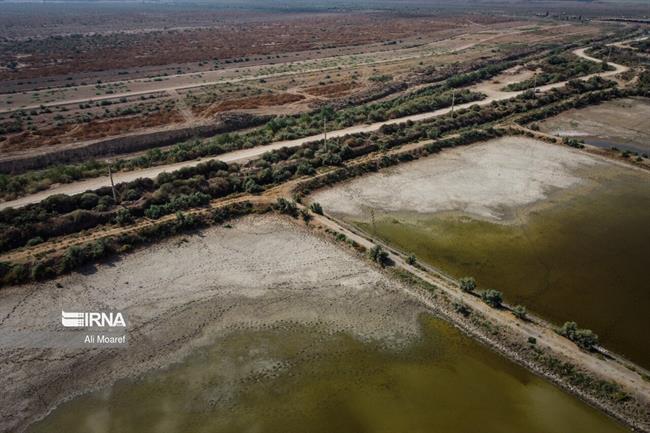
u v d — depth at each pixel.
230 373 36.53
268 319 42.03
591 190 65.12
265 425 32.56
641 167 71.75
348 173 68.88
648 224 57.09
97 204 57.44
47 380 35.84
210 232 55.38
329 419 32.97
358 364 37.41
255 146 77.44
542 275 47.84
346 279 47.09
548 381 35.62
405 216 58.81
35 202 57.44
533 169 71.38
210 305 43.72
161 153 74.38
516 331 39.19
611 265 49.50
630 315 42.47
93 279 46.91
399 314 42.47
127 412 33.47
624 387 34.09
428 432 31.95
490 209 60.12
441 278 46.47
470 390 35.06
